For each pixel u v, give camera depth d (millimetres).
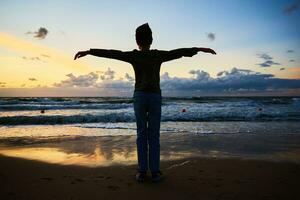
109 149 5996
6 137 7965
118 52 3430
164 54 3494
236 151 5816
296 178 3670
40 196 2924
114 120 13492
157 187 3254
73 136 8172
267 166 4391
